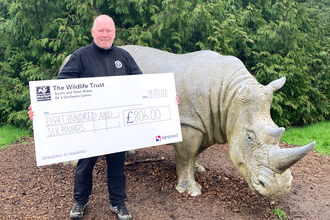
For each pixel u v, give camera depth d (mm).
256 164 2830
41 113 2574
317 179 4520
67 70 2715
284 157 2564
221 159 5328
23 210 3230
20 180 4070
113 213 3188
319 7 10945
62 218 3068
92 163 2883
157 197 3570
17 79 7707
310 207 3484
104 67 2840
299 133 7605
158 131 3031
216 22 7645
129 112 2906
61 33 7332
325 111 9055
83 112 2719
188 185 3680
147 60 3980
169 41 7598
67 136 2662
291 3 8180
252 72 8289
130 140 2910
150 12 7426
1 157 5102
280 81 3141
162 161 4934
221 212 3236
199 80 3355
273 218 3168
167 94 3078
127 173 4379
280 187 2723
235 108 3121
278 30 7938
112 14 7887
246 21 8242
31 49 7434
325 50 9453
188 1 7715
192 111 3377
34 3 7074
